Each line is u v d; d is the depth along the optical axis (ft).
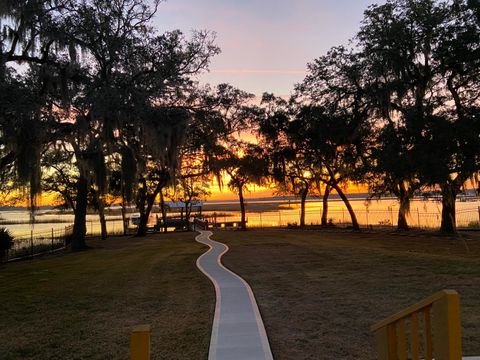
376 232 96.12
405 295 31.55
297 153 116.78
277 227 140.77
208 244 77.56
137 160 69.97
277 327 24.66
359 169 87.30
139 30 68.03
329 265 47.14
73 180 122.01
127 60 62.80
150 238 108.58
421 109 70.95
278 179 119.55
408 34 75.00
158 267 50.90
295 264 48.80
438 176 63.77
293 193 138.92
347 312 27.48
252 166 117.70
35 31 55.52
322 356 19.98
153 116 60.85
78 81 60.34
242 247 69.31
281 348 21.20
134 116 59.47
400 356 13.69
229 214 270.87
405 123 71.20
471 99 73.61
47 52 58.44
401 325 13.67
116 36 62.44
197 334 23.82
